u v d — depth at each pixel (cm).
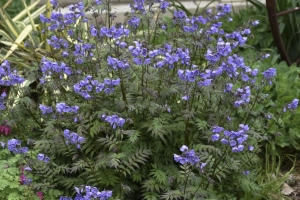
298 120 416
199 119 324
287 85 437
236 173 338
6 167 314
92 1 511
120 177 309
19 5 551
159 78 327
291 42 545
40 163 313
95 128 312
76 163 306
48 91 352
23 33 465
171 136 323
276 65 471
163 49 320
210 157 305
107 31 310
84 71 342
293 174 405
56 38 349
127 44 344
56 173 318
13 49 447
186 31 359
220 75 324
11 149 300
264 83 343
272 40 529
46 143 324
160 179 310
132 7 356
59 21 348
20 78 328
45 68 317
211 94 318
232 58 319
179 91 324
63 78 340
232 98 321
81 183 316
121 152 310
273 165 389
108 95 335
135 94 328
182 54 310
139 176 317
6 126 347
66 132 286
